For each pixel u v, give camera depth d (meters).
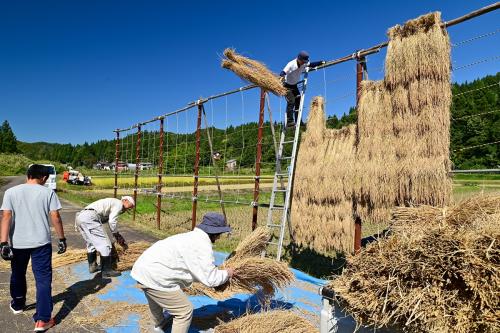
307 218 6.52
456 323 2.07
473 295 2.09
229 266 4.12
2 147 96.56
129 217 13.91
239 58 6.86
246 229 10.95
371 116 5.41
